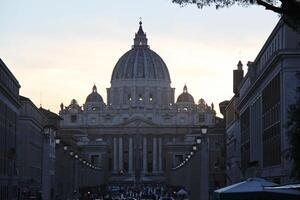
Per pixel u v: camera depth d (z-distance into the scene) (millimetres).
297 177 61250
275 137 93062
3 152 125625
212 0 38031
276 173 91875
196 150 98125
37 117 177875
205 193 82000
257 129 114438
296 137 59750
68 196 133250
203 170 82188
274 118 94125
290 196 44844
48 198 87375
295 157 59750
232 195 46156
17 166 149000
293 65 86562
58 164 138625
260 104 110312
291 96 86188
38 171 176875
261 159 108312
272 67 93938
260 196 45688
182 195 132375
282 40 88938
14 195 136750
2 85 118625
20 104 147500
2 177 123625
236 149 148875
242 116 138125
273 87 94625
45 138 86812
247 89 121875
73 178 133625
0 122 121812
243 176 130000
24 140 155750
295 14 37562
